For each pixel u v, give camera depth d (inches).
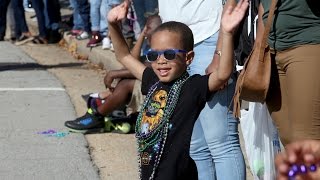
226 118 268.8
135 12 579.2
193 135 274.7
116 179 358.3
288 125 244.5
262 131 273.1
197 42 282.0
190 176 229.8
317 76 227.5
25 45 835.4
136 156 396.8
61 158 385.4
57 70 675.4
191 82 228.1
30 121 460.8
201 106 228.4
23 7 855.1
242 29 264.4
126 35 597.3
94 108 439.2
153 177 228.5
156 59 229.9
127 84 423.5
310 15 226.7
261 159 275.4
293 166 105.7
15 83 585.9
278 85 243.8
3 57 726.5
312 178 104.8
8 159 381.1
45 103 514.0
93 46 720.3
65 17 918.4
